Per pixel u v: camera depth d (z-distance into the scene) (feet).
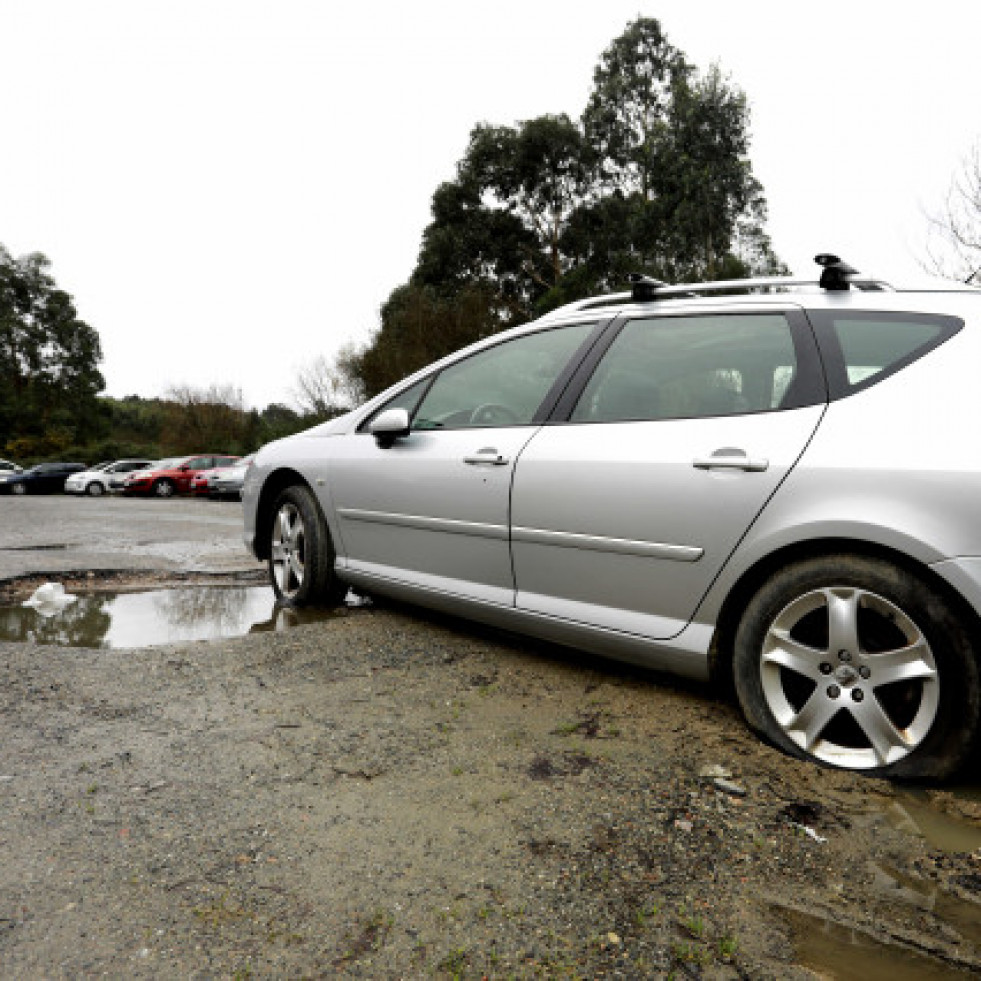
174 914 4.34
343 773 6.18
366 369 78.43
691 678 7.45
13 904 4.42
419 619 11.32
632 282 8.96
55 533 28.02
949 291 6.75
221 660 9.37
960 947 4.10
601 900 4.49
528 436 8.95
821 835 5.24
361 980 3.83
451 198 89.81
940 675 5.70
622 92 86.02
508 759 6.44
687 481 7.20
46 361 167.02
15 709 7.64
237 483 60.34
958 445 5.78
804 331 7.20
